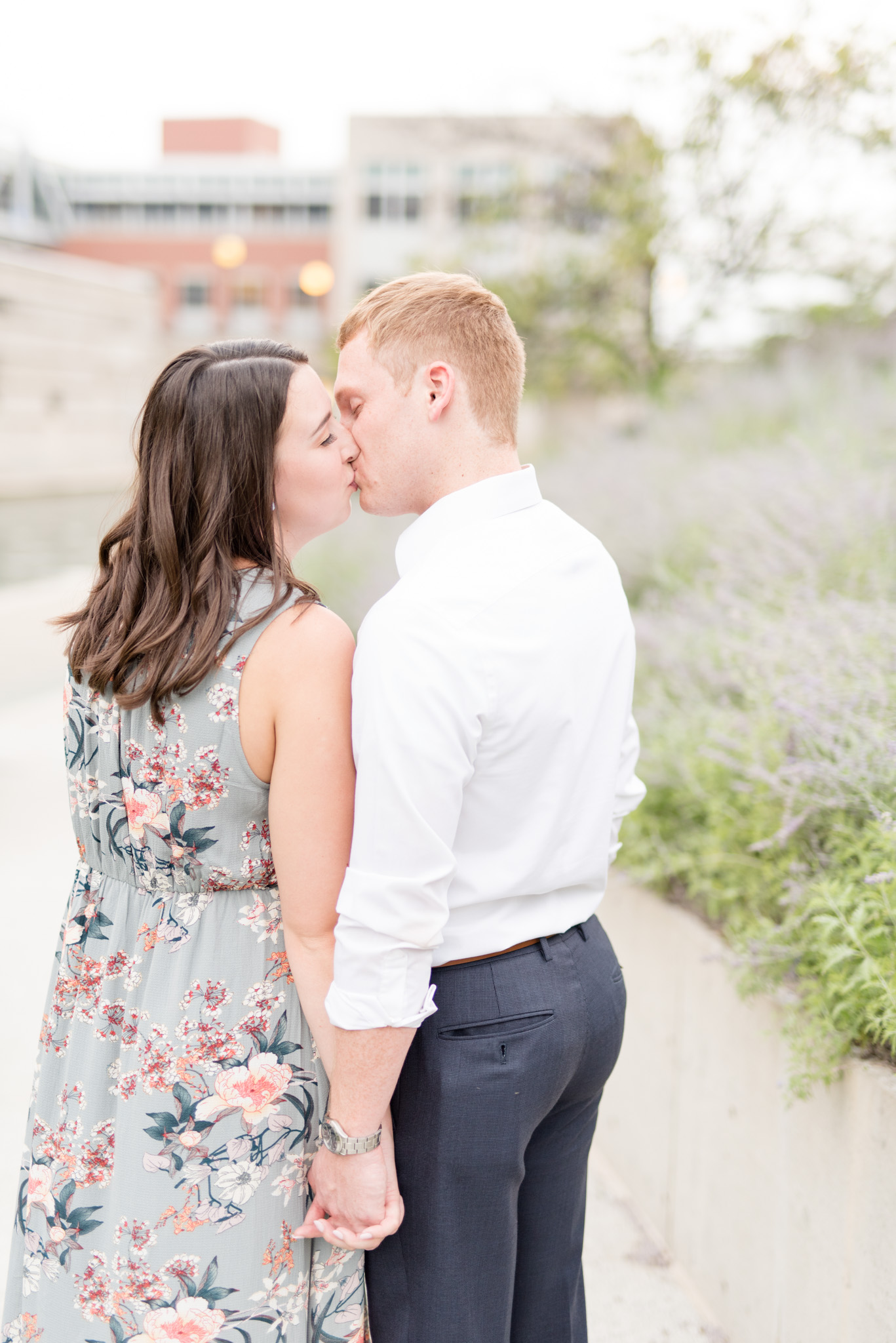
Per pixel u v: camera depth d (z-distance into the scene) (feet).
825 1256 5.49
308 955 4.17
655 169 26.81
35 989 10.72
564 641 4.29
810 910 5.84
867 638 8.09
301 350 4.47
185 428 4.12
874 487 12.04
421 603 4.02
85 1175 4.25
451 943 4.35
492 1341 4.41
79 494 108.06
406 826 3.87
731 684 9.36
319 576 22.58
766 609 10.30
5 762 18.38
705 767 8.08
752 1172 6.21
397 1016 3.91
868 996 5.35
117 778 4.28
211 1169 4.14
